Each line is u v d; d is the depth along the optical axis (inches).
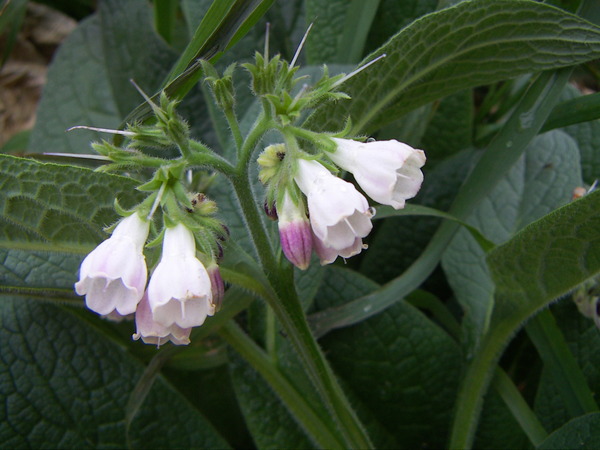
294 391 5.4
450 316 6.2
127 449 5.4
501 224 6.0
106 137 7.5
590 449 4.6
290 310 4.3
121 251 3.4
